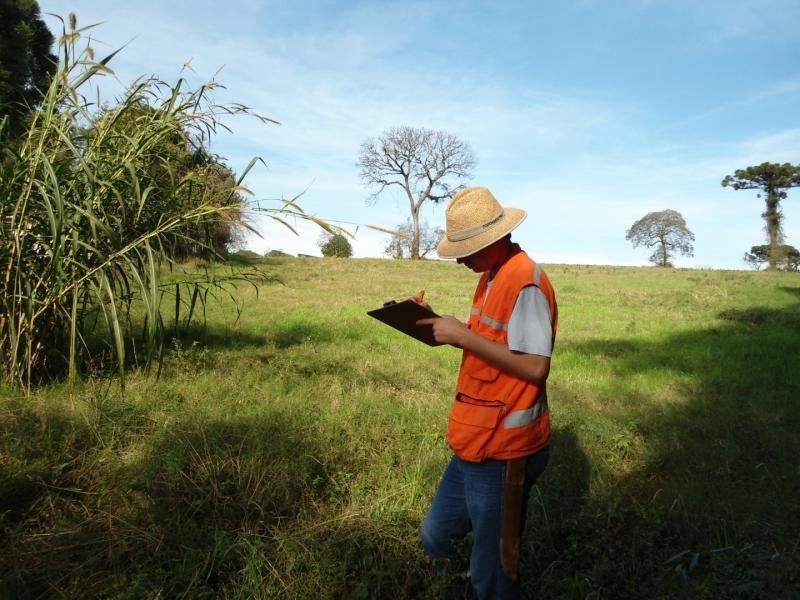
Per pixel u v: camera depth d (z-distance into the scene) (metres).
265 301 13.18
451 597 2.74
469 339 2.30
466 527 2.56
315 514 3.49
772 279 25.70
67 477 3.61
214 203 5.21
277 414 4.66
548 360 2.29
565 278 26.22
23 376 4.93
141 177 5.18
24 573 2.77
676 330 11.41
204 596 2.72
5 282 4.72
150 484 3.43
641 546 3.27
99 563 2.91
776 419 5.50
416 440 4.52
